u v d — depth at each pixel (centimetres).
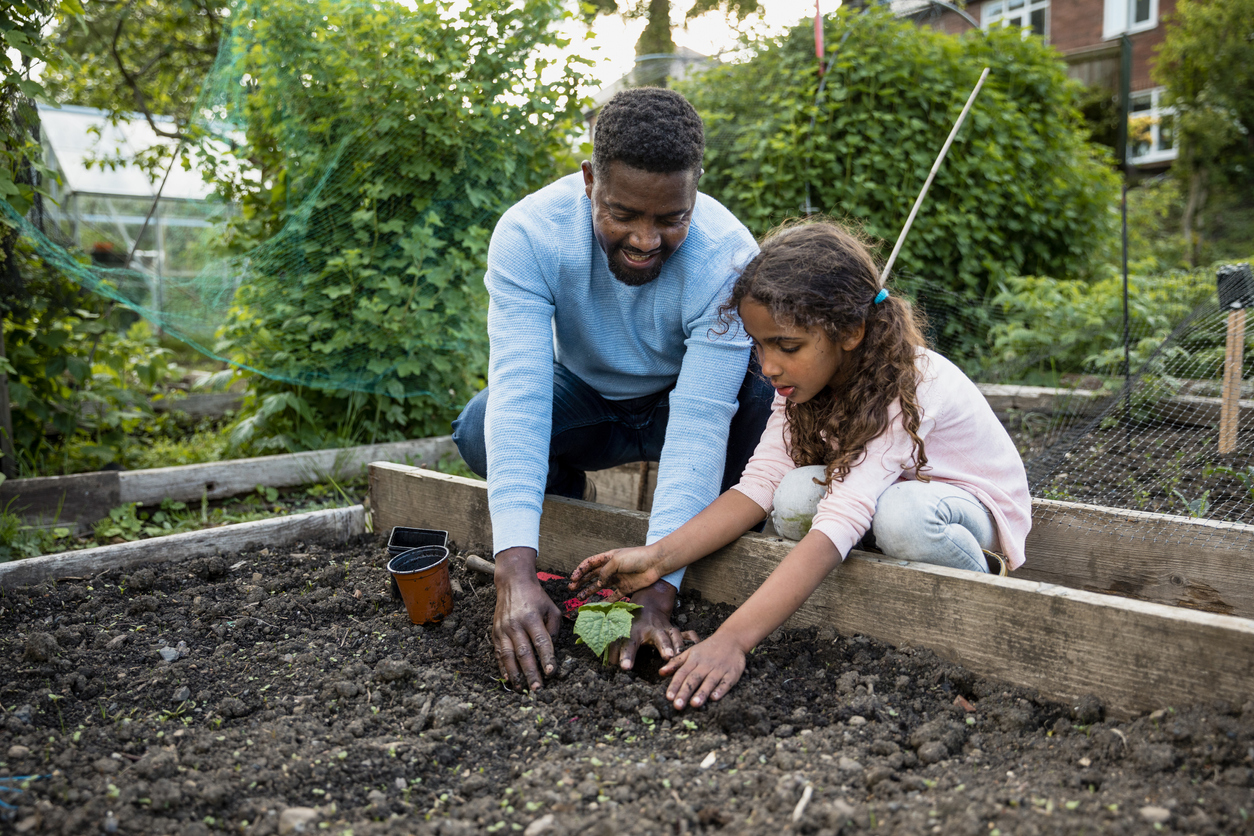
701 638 204
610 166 184
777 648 197
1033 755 151
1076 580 239
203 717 178
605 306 234
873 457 189
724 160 643
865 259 191
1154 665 154
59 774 151
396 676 189
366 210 448
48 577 248
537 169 489
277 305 446
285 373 443
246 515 370
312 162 443
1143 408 377
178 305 442
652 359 244
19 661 198
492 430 210
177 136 480
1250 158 1265
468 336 464
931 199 593
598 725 172
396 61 440
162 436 526
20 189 353
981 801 134
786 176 583
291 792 148
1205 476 306
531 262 221
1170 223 1280
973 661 177
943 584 180
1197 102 1282
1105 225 685
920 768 150
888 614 190
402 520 299
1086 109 1300
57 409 414
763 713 166
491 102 457
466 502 273
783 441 217
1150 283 587
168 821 139
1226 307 326
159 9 687
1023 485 213
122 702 184
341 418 461
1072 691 165
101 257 571
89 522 352
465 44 455
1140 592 228
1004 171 604
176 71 757
